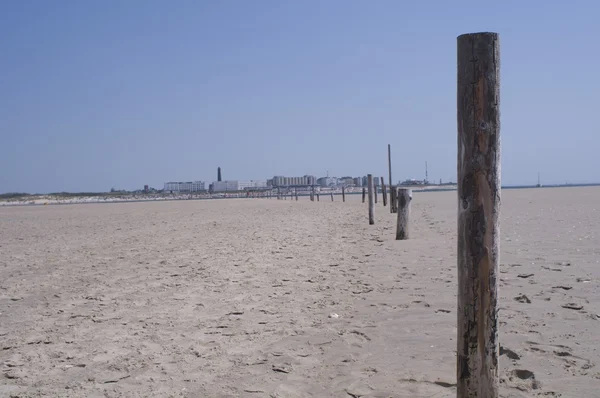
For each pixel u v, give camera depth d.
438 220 20.02
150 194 170.12
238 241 15.01
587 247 10.31
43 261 12.30
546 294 6.50
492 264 3.18
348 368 4.49
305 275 9.10
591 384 3.82
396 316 6.02
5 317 6.90
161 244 15.02
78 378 4.57
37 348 5.46
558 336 4.88
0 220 32.81
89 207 60.50
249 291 7.95
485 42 3.12
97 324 6.35
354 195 98.88
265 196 113.44
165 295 7.87
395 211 26.72
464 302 3.22
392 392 3.93
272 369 4.58
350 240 14.32
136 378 4.51
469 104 3.15
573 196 45.25
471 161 3.16
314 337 5.44
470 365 3.21
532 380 3.92
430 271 8.70
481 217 3.16
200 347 5.30
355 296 7.26
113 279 9.43
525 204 30.88
